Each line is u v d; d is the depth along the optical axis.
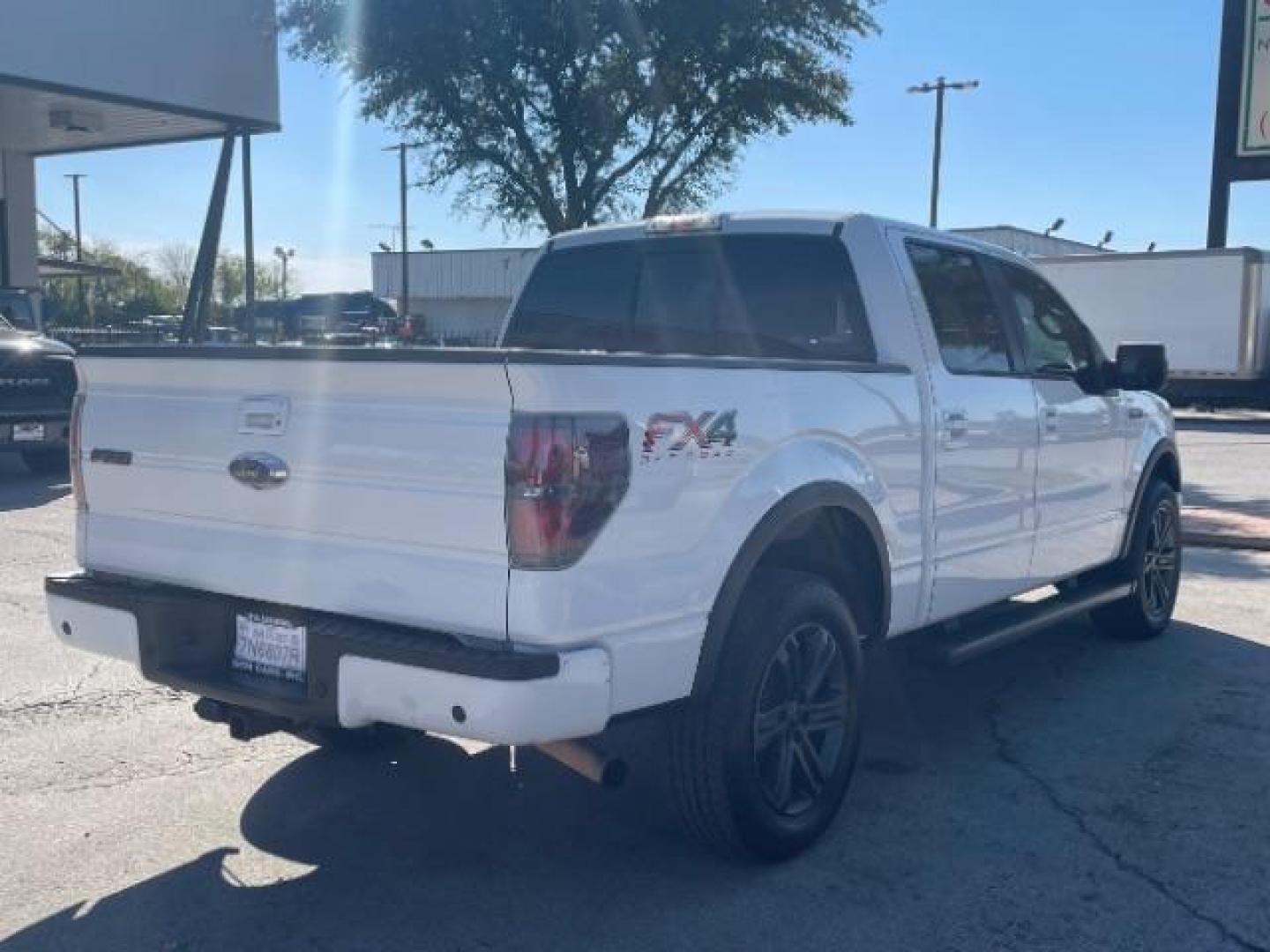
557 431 3.53
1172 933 3.96
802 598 4.34
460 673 3.54
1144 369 6.73
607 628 3.70
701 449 3.97
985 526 5.66
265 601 4.13
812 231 5.43
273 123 22.95
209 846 4.54
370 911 4.07
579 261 6.12
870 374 4.85
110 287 80.31
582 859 4.46
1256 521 11.95
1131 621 7.41
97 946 3.83
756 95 20.78
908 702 6.36
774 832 4.32
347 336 10.55
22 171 27.05
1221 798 5.07
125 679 6.52
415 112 21.56
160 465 4.38
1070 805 4.99
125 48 20.41
